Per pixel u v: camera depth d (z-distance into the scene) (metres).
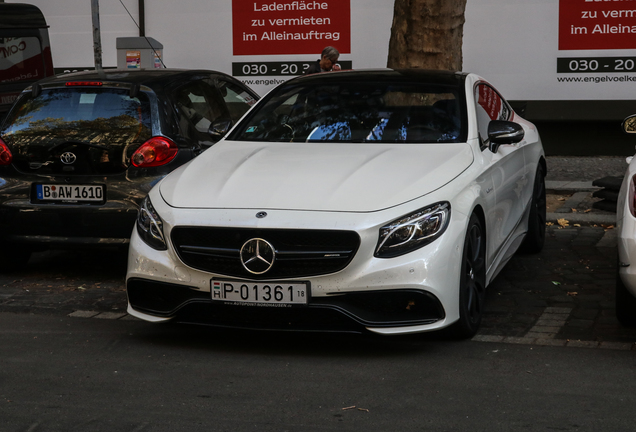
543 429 3.42
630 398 3.76
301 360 4.38
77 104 6.13
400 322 4.24
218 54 13.59
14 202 6.04
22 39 10.12
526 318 5.12
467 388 3.92
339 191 4.40
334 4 13.15
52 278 6.43
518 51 12.63
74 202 5.95
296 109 5.70
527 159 6.35
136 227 4.72
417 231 4.23
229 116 6.90
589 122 12.84
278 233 4.23
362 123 5.41
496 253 5.32
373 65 13.16
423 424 3.49
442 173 4.61
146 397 3.85
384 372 4.17
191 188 4.65
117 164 5.91
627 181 4.42
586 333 4.79
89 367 4.30
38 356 4.48
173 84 6.31
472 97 5.59
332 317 4.29
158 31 13.67
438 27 9.07
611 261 6.66
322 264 4.22
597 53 12.42
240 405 3.73
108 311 5.45
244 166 4.86
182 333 4.92
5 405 3.75
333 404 3.73
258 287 4.27
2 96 9.62
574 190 9.83
